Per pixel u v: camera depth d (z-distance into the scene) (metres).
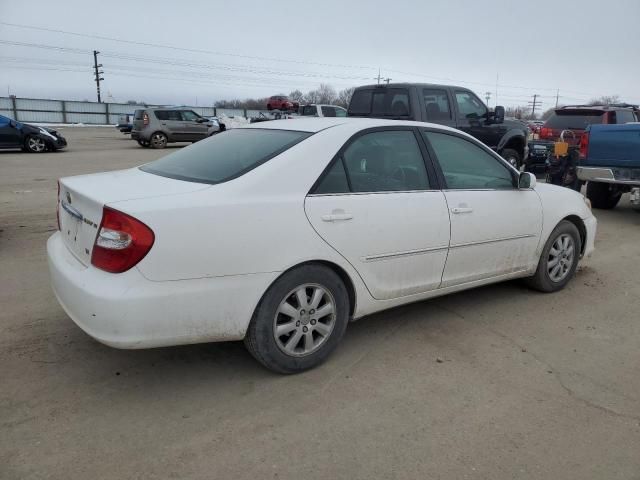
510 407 3.01
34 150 17.98
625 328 4.15
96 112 48.09
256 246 2.96
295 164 3.20
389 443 2.66
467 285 4.16
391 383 3.23
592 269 5.71
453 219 3.85
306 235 3.13
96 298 2.69
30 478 2.35
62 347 3.57
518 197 4.38
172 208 2.77
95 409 2.89
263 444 2.63
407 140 3.83
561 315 4.38
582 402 3.08
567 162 9.52
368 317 4.25
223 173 3.18
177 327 2.81
